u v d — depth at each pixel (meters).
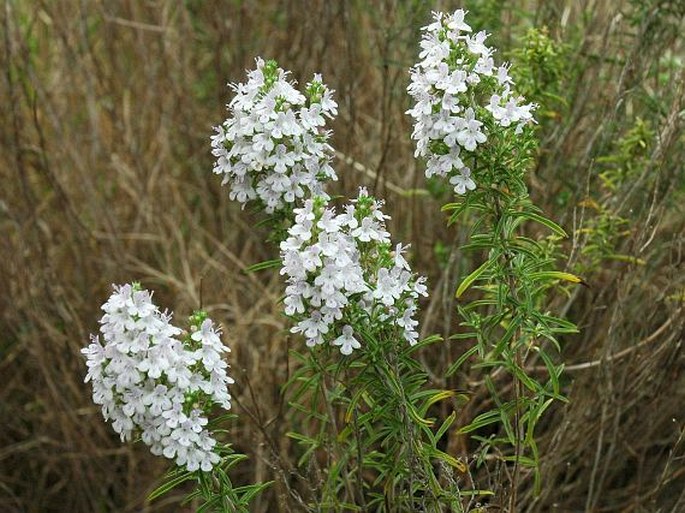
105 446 0.60
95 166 0.64
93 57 0.64
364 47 0.64
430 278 0.58
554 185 0.54
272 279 0.60
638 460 0.52
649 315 0.49
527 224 0.55
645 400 0.52
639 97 0.53
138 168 0.63
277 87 0.40
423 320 0.56
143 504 0.58
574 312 0.54
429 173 0.39
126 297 0.36
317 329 0.38
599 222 0.50
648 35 0.52
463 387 0.50
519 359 0.42
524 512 0.51
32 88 0.63
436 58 0.38
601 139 0.53
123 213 0.68
